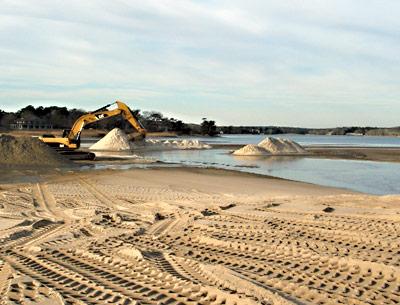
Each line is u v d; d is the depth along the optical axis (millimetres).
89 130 97000
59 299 5117
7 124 106438
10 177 20641
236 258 6855
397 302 4922
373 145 70250
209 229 8789
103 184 18344
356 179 22750
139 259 6828
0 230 9391
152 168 26188
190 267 6426
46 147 27562
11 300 5129
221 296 5090
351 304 4887
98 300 5117
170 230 8984
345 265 6246
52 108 119750
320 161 34750
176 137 107562
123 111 38594
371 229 8234
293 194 15836
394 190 18531
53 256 7230
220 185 18547
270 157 39094
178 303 4980
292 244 7449
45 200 14172
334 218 9281
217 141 88438
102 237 8438
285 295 5184
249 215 9961
